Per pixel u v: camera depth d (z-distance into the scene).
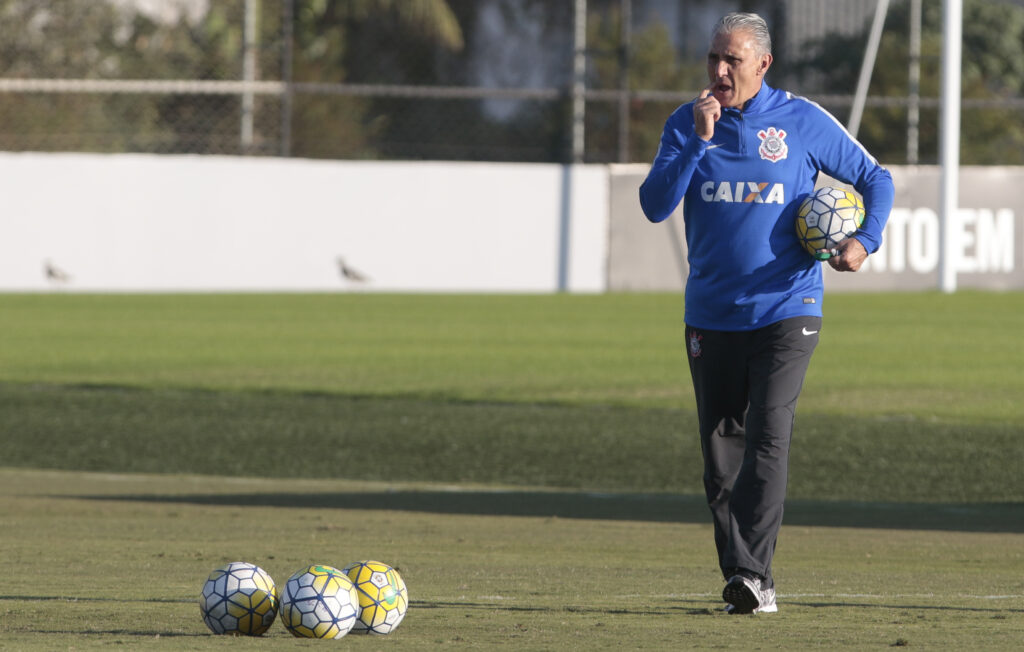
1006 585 18.38
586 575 19.08
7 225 80.25
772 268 16.75
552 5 116.88
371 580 13.47
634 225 86.06
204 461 35.50
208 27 104.50
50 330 64.94
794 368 16.55
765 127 16.80
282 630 13.77
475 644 13.01
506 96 89.31
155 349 58.59
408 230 84.06
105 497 29.39
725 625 14.53
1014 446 36.94
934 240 87.12
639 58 109.81
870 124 108.06
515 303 79.38
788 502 29.83
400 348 59.72
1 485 31.39
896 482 32.47
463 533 24.39
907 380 50.28
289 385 48.22
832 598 17.03
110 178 80.94
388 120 111.50
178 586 17.39
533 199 84.94
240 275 82.69
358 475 33.75
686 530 25.31
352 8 114.56
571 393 46.81
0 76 100.25
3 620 14.37
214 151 102.12
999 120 109.44
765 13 113.69
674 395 46.50
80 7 102.38
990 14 122.81
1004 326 68.94
